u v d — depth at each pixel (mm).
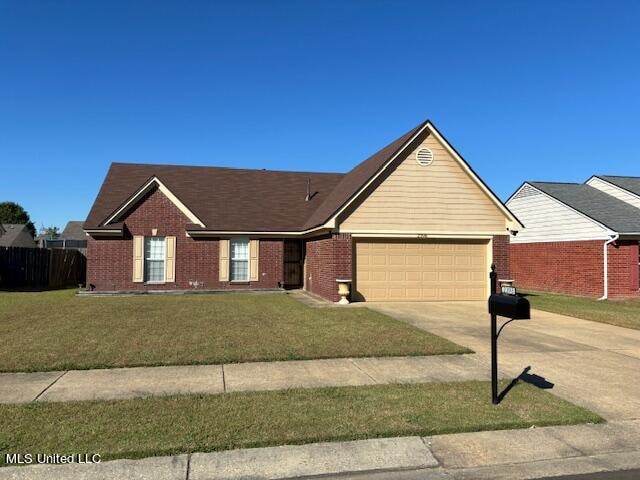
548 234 23922
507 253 18406
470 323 12672
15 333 10555
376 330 11203
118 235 20422
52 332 10688
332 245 17281
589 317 14086
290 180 25500
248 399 6430
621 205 22969
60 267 26031
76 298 18125
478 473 4746
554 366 8398
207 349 9102
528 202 25594
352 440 5273
